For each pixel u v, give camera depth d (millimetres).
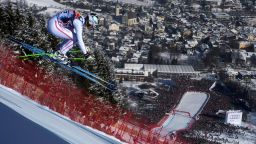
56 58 13578
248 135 73312
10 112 10812
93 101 29969
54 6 182250
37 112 13578
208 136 68938
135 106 78750
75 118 25938
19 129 9562
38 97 26344
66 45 13336
